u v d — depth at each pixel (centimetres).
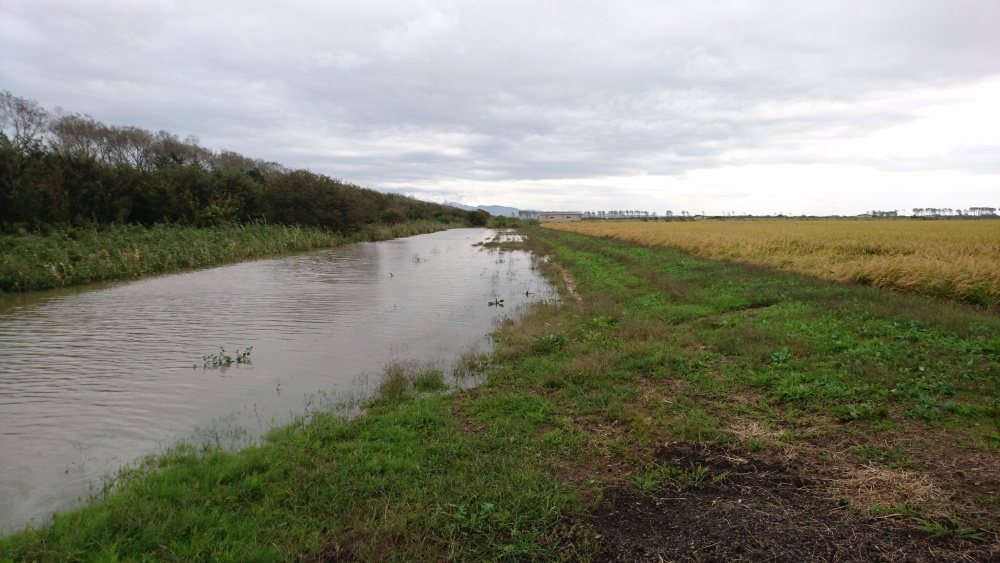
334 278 1805
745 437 471
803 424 496
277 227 3347
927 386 552
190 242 2320
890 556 299
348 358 806
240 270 2044
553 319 1051
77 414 580
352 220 4097
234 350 853
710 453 447
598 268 2020
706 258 2153
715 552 312
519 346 830
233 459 440
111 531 341
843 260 1703
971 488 363
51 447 499
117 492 397
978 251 1709
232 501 382
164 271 1967
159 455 474
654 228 4494
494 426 517
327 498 388
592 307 1168
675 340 830
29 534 338
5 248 1666
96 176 2478
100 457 479
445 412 559
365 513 371
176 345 884
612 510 366
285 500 384
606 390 615
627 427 515
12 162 2011
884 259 1441
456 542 335
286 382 691
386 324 1052
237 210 3328
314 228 3731
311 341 912
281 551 326
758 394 584
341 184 4338
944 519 330
